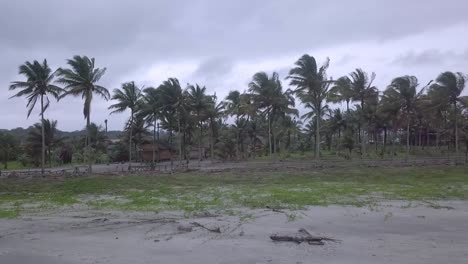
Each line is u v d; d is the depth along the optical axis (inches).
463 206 697.6
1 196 1110.4
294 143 3572.8
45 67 1770.4
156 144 3061.0
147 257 380.8
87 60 1740.9
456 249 390.9
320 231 491.8
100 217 634.8
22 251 413.7
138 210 708.0
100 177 1413.6
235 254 382.6
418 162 1758.1
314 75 1929.1
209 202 802.2
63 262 369.1
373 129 2864.2
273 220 571.8
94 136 3255.4
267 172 1466.5
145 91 2303.2
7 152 2859.3
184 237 465.1
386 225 526.6
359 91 2194.9
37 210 751.1
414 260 352.2
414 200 777.6
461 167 1487.5
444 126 2955.2
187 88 2333.9
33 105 1795.0
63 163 3090.6
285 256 371.2
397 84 2034.9
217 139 3043.8
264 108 2261.3
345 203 738.8
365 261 351.3
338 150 2945.4
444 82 2042.3
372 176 1314.0
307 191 963.3
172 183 1275.8
